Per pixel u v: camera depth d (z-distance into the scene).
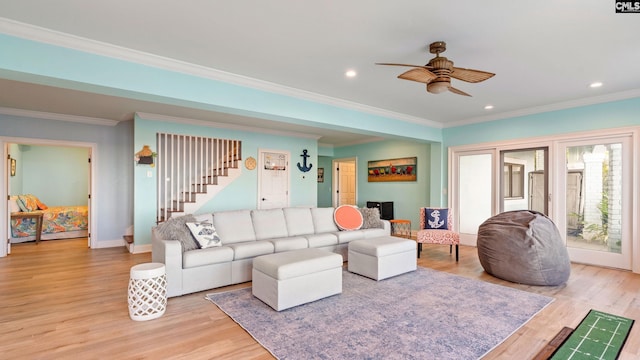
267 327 2.57
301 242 4.26
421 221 5.49
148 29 2.52
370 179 8.37
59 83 2.75
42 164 7.59
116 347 2.27
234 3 2.15
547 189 4.96
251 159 6.75
